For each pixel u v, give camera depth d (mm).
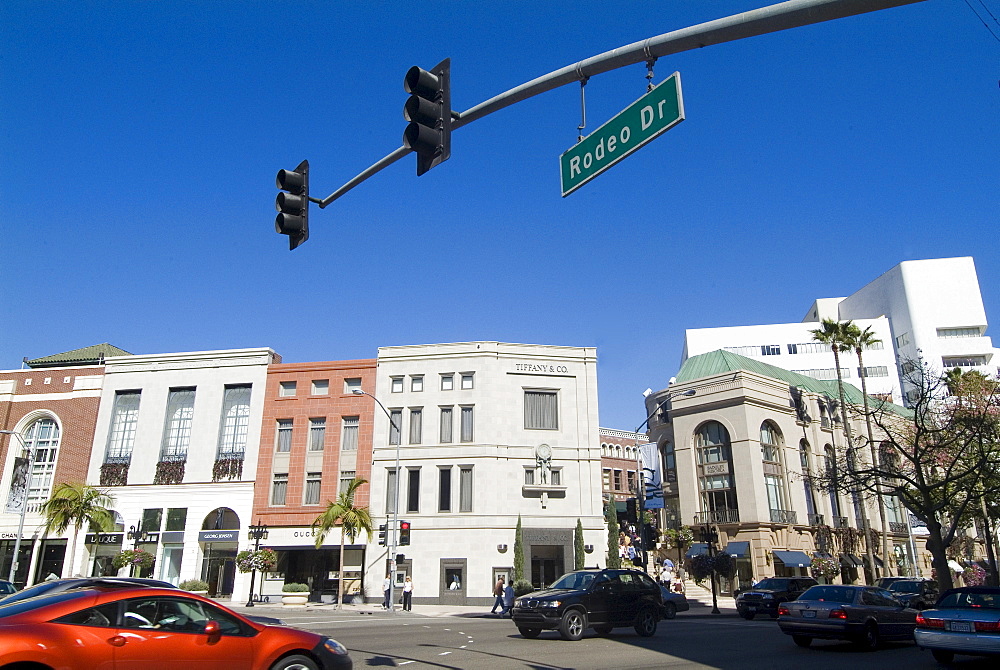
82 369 46094
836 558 48094
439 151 7320
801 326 88625
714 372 51719
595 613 16969
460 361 42375
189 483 42625
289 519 40969
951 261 90875
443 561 39031
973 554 53594
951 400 37188
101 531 42188
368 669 11516
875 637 15227
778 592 29016
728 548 45312
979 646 11836
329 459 41812
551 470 41031
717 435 48625
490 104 7328
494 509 39656
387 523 35719
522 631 17312
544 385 42375
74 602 7270
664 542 46688
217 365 44719
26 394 46000
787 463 48531
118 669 7031
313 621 23828
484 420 41031
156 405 44656
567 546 39844
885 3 5289
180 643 7438
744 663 12914
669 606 30172
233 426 43656
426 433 41500
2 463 44531
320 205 9281
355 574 39938
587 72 6742
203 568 41312
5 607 7484
